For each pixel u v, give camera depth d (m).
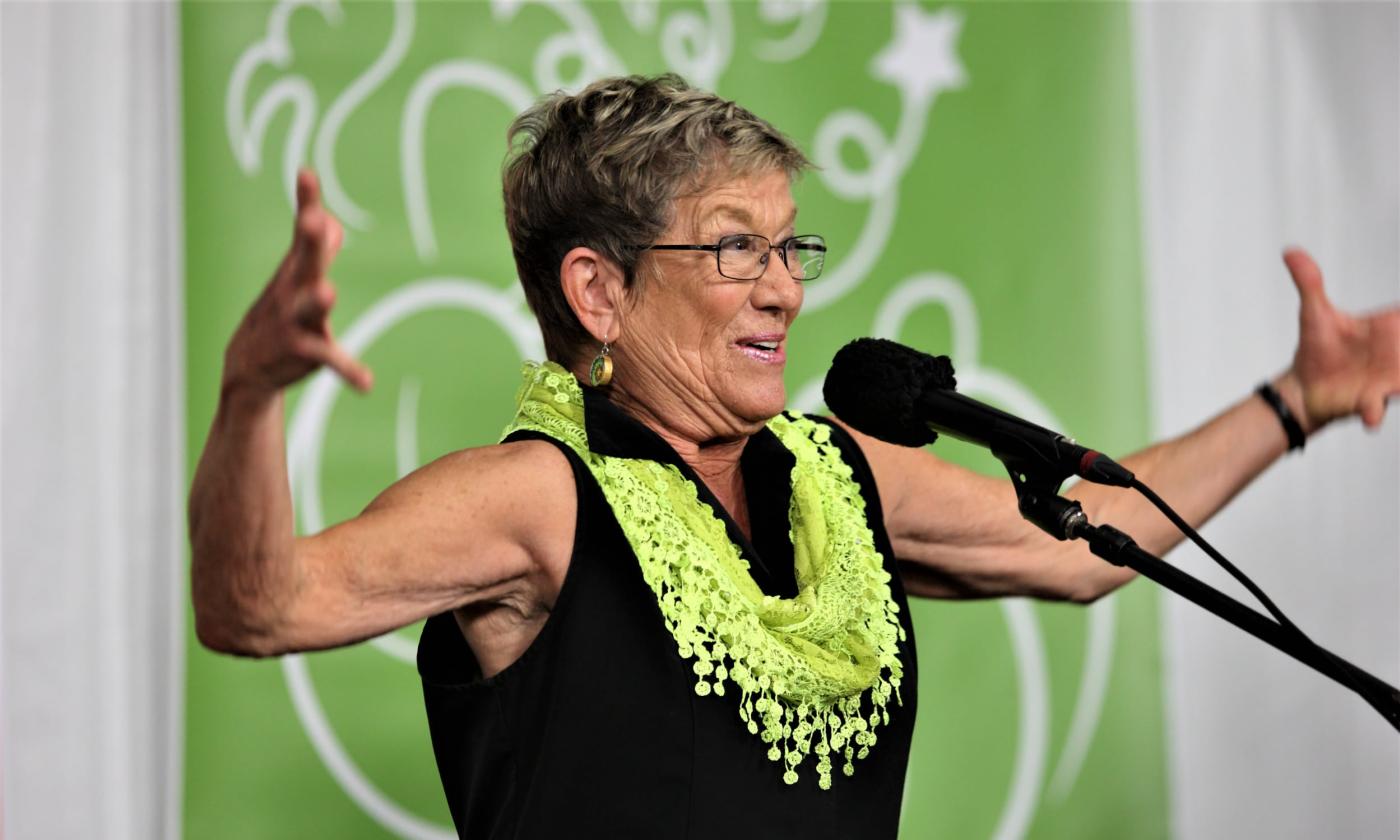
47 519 5.43
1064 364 6.77
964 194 6.66
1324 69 7.33
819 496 3.69
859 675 3.39
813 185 6.42
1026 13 6.80
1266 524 7.28
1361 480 7.40
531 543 3.23
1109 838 6.86
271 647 2.88
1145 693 6.98
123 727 5.49
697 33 6.30
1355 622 7.36
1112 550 3.15
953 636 6.67
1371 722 7.31
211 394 5.59
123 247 5.54
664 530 3.33
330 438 5.79
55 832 5.40
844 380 3.55
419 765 5.88
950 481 4.18
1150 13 7.05
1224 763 7.09
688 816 3.21
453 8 5.98
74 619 5.45
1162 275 7.04
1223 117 7.17
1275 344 7.18
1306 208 7.27
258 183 5.69
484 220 6.00
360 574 2.97
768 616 3.34
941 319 6.59
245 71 5.69
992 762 6.68
